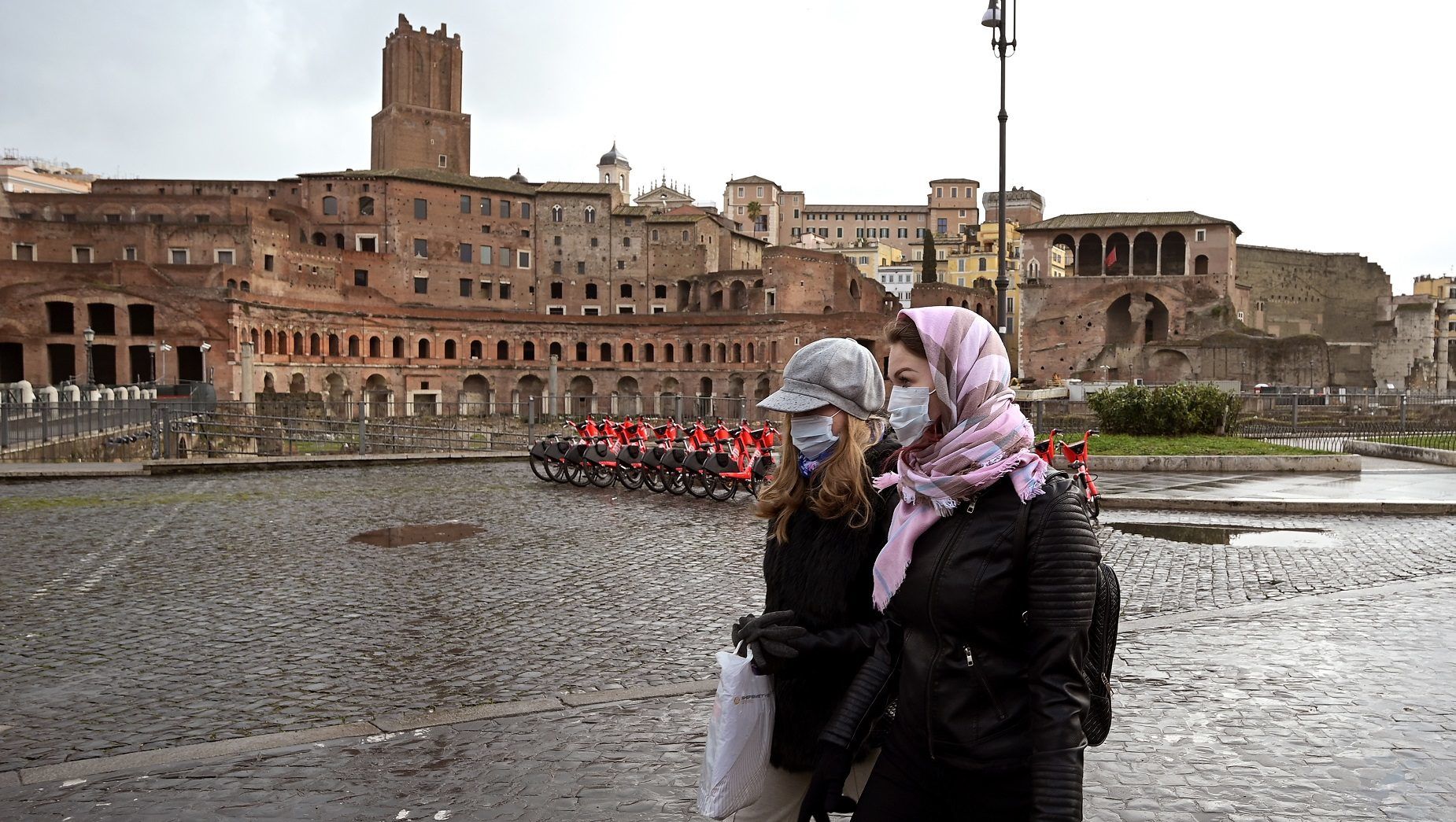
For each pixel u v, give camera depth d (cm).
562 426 5184
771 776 351
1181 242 8550
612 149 14125
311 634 898
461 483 2245
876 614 334
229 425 3588
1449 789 519
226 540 1443
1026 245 8462
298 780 558
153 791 545
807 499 341
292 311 7431
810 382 336
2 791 546
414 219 9188
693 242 9875
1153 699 662
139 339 6625
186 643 867
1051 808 255
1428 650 767
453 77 10562
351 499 1942
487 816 508
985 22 2233
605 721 650
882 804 300
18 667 798
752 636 320
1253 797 513
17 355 6975
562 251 9944
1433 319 7912
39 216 8219
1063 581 266
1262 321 8950
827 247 13262
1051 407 4738
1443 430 3428
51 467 2348
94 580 1150
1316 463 2100
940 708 282
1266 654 763
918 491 287
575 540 1440
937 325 292
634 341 8931
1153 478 1989
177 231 7600
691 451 1966
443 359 8556
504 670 780
